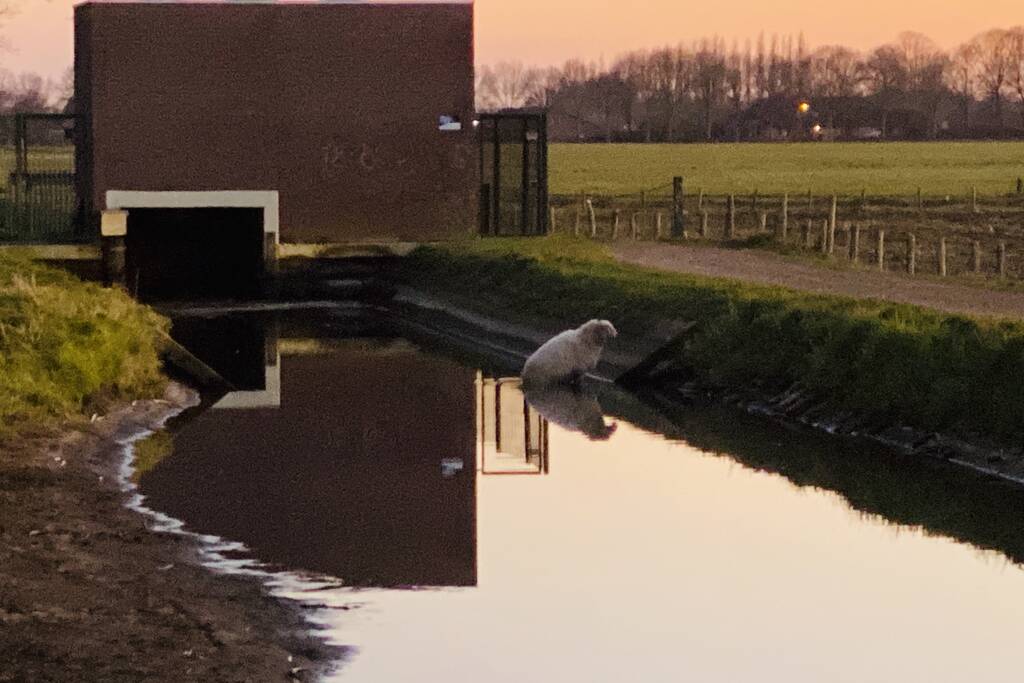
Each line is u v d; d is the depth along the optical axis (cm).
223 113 4678
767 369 2755
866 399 2472
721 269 4116
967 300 3269
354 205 4769
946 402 2295
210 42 4659
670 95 19950
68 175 5034
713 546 1773
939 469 2209
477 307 3869
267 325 4128
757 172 10375
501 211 5003
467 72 4781
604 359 3112
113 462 2103
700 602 1548
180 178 4669
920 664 1376
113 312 2866
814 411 2570
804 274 3962
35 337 2450
